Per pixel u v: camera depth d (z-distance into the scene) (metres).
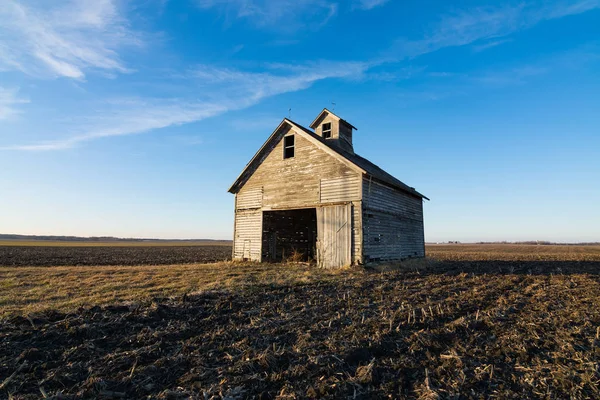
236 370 5.41
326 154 18.69
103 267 19.17
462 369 5.49
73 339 6.50
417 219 24.55
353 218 17.12
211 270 16.38
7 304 8.97
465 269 19.50
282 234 23.09
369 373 5.27
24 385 4.90
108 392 4.70
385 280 13.41
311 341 6.58
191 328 7.27
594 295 11.45
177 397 4.64
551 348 6.45
